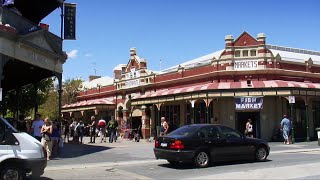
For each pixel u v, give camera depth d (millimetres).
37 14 23312
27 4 22344
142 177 11711
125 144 26953
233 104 29594
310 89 28344
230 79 29812
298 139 30266
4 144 9695
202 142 13695
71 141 29047
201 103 31969
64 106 51969
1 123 9969
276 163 14594
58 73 20016
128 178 11531
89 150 21281
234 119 29531
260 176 11164
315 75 31953
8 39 15422
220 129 14406
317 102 32719
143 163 15344
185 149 13336
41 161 10062
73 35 20594
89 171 13172
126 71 43094
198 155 13586
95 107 43594
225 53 30188
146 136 37594
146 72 39844
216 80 30250
